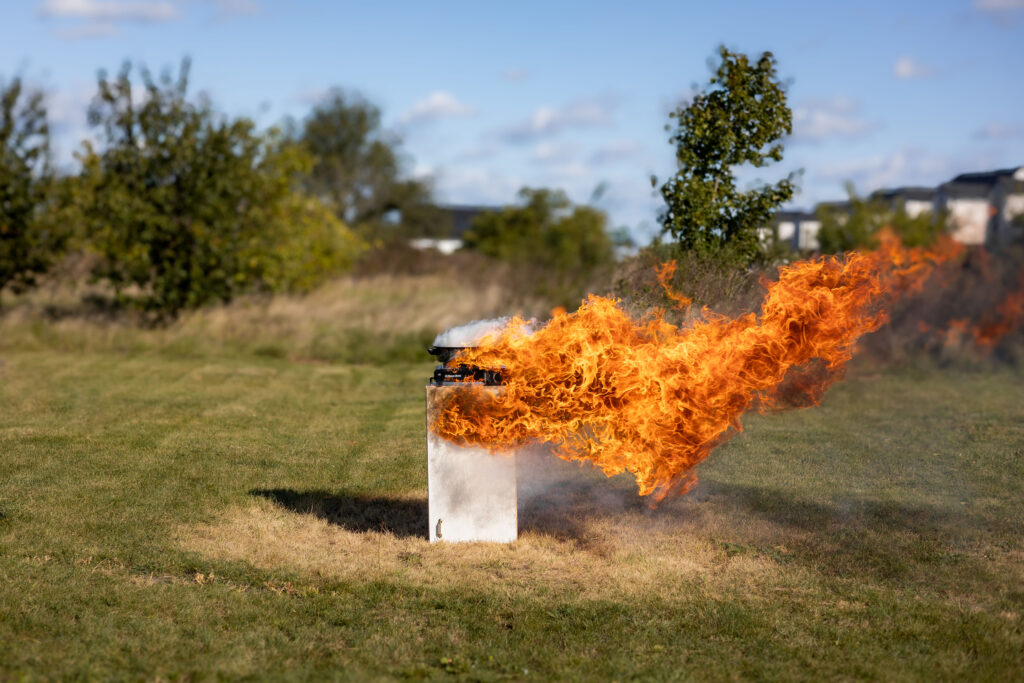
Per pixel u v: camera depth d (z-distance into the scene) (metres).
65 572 5.23
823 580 5.22
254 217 18.34
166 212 17.61
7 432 8.98
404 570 5.37
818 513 6.55
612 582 5.21
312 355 15.55
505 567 5.44
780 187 8.75
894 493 7.05
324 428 9.62
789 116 8.71
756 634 4.53
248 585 5.15
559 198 31.25
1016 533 6.07
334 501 6.88
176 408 10.56
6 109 17.67
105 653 4.24
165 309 17.88
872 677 4.08
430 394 5.71
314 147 59.19
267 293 21.25
